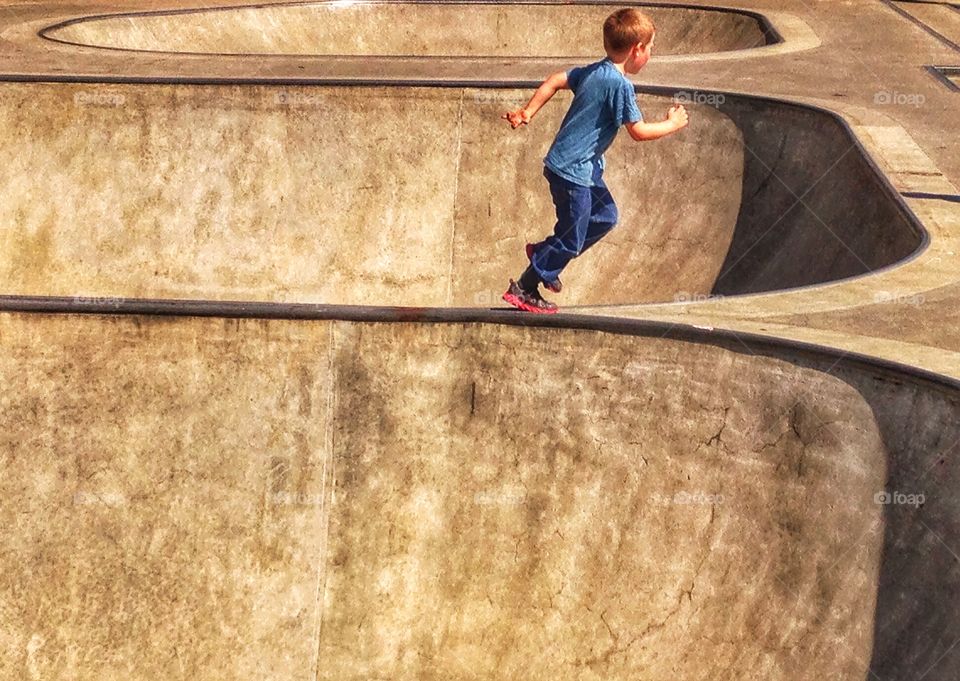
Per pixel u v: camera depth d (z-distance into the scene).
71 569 8.24
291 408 8.38
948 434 6.50
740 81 17.42
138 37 22.86
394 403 8.38
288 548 8.39
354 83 15.28
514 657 8.14
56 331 8.21
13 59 18.22
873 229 11.98
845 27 22.62
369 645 8.36
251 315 8.24
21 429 8.25
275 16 24.72
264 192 15.39
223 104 15.37
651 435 7.91
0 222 15.30
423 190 15.37
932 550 6.38
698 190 14.75
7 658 8.15
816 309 8.64
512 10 25.27
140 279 15.24
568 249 7.56
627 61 7.05
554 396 8.17
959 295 9.03
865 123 14.59
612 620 7.86
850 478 6.95
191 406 8.34
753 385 7.55
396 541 8.42
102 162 15.38
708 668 7.32
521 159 15.28
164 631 8.28
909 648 6.30
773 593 7.16
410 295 15.23
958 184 12.33
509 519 8.28
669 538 7.75
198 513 8.35
